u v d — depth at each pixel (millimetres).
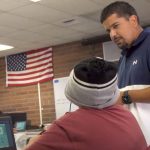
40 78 7508
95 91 1106
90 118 1104
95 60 1169
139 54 1858
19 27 5684
